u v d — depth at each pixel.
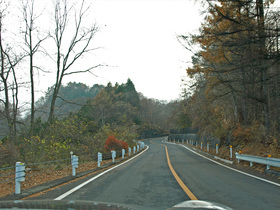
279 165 10.97
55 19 19.95
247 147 19.25
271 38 13.72
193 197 6.68
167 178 10.36
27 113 21.05
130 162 19.66
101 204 2.23
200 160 19.86
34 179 10.96
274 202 6.09
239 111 25.62
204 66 19.17
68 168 15.10
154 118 116.12
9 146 14.09
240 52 14.97
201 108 34.09
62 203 2.14
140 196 6.83
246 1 13.26
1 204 1.97
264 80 15.74
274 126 17.00
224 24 14.47
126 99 83.31
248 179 10.01
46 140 17.05
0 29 18.23
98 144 24.14
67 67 20.81
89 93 76.69
